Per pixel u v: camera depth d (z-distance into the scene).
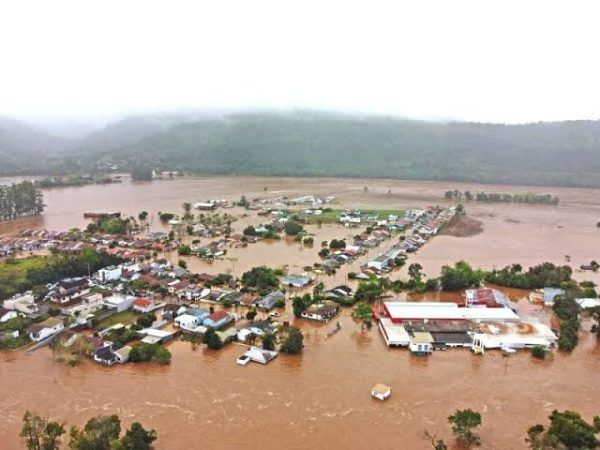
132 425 58.50
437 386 74.00
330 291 111.69
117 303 102.31
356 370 78.44
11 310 97.31
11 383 74.06
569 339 87.44
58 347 82.19
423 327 92.25
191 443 60.38
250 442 60.69
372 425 64.31
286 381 74.75
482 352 84.94
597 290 120.75
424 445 60.47
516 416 66.69
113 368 78.69
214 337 84.75
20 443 60.16
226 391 71.94
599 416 63.00
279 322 96.06
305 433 62.53
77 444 54.50
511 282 121.94
